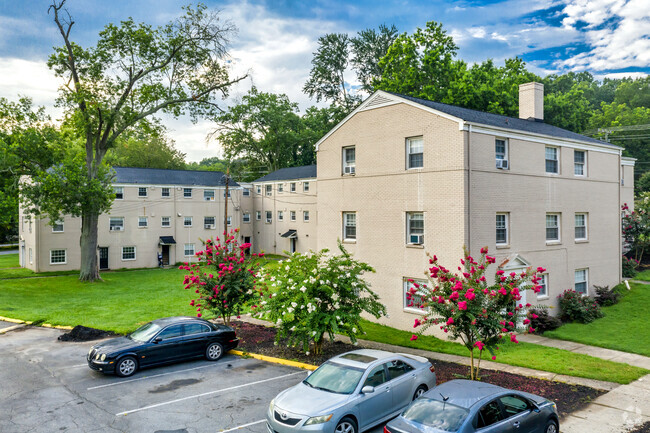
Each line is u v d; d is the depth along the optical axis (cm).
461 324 1189
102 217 4369
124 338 1499
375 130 2220
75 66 3453
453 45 4262
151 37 3478
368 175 2252
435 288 1243
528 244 2109
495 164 1983
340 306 1568
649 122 6353
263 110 6819
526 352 1656
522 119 2542
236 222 5222
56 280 3600
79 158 3581
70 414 1095
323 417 864
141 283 3541
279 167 7362
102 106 3378
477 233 1891
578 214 2425
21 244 4719
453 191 1881
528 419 862
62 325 2145
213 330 1591
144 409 1123
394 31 5766
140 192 4584
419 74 4234
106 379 1363
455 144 1875
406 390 1043
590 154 2464
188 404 1154
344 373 996
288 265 1596
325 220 2473
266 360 1575
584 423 1023
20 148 3566
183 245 4816
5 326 2169
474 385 888
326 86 6097
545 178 2208
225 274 1811
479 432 773
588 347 1756
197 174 5153
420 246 2014
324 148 2481
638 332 1917
